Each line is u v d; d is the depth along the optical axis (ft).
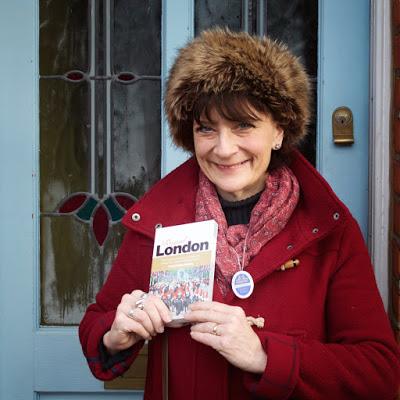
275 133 5.17
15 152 7.82
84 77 7.88
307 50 7.76
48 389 7.91
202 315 4.64
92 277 7.95
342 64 7.50
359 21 7.48
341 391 4.82
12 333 7.90
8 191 7.83
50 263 7.93
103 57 7.87
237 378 5.05
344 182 7.56
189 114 5.10
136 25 7.85
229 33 5.12
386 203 7.09
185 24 7.64
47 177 7.90
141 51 7.86
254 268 4.99
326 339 5.21
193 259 4.88
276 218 5.08
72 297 7.95
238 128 4.94
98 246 7.93
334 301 5.10
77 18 7.84
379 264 7.12
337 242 5.16
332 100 7.53
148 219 5.44
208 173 5.16
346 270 5.12
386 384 4.90
